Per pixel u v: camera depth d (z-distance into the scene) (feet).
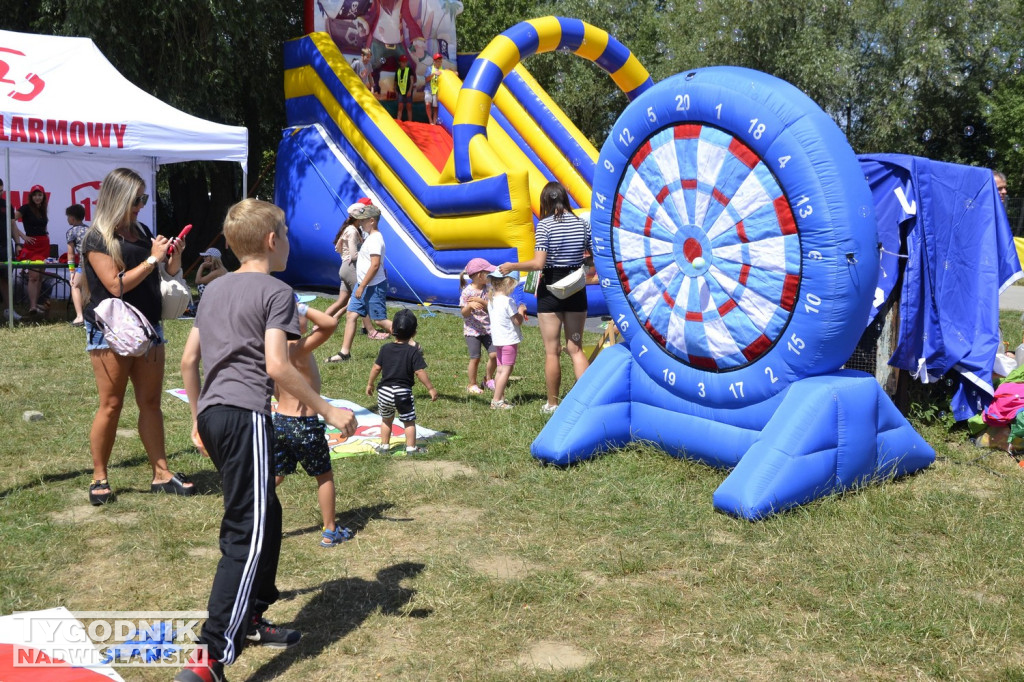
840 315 16.76
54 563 14.37
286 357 10.68
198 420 11.01
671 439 19.83
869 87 95.20
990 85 101.96
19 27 59.77
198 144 38.96
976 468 19.54
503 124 55.16
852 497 17.31
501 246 43.32
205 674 10.36
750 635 12.03
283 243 11.82
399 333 20.59
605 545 15.24
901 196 21.86
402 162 47.96
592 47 46.32
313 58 53.01
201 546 15.21
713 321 18.51
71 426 22.70
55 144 35.96
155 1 54.39
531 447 20.10
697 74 18.38
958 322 22.57
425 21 59.98
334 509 15.66
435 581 13.73
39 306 44.86
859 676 11.06
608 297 21.02
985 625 12.17
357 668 11.27
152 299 17.37
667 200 19.25
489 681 10.93
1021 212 103.55
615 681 10.88
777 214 17.16
